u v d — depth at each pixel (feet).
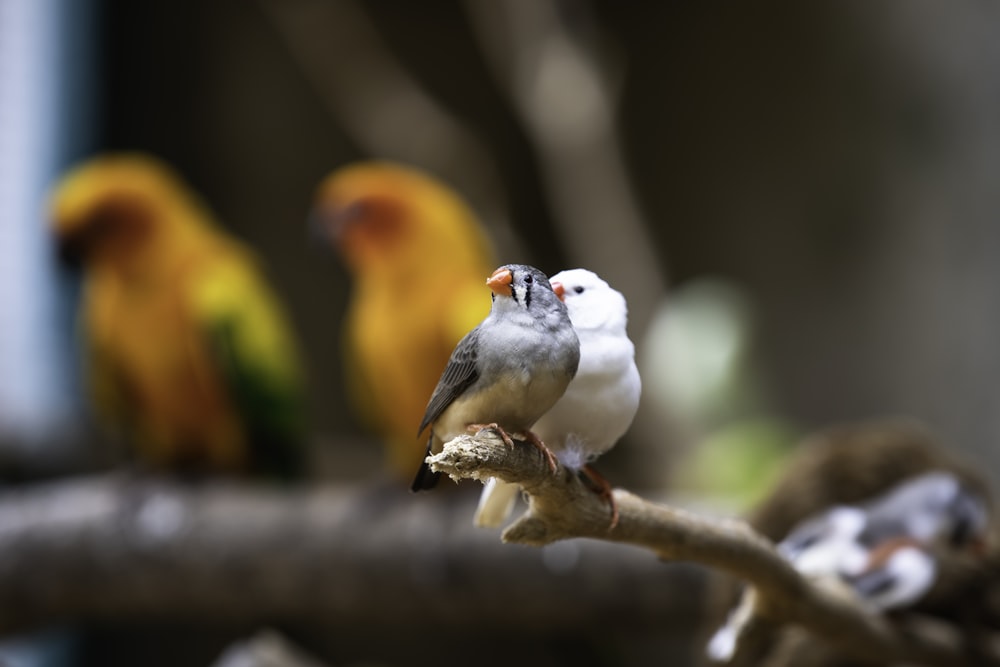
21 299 44.65
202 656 47.01
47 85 46.60
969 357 44.62
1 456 38.34
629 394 10.23
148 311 30.40
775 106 48.70
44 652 45.21
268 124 51.44
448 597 28.14
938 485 16.15
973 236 44.98
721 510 28.66
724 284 48.70
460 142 49.29
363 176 30.60
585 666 32.65
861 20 47.39
